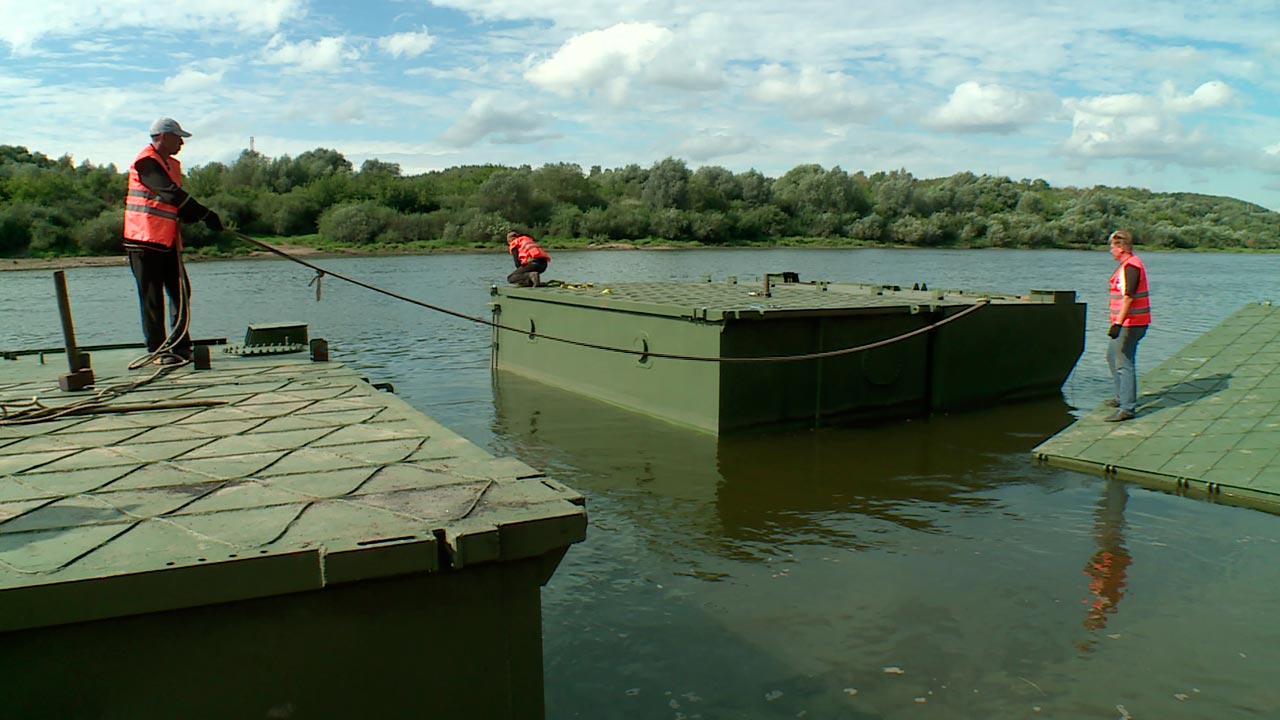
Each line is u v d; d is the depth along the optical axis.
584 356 13.44
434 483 3.86
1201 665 5.12
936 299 13.42
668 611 5.90
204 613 2.88
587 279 39.41
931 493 8.47
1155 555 6.79
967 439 10.70
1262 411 9.39
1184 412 9.80
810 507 8.09
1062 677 5.00
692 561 6.78
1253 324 11.72
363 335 21.53
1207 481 8.29
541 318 14.70
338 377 6.98
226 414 5.52
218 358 8.09
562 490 3.74
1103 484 8.68
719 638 5.51
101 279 40.84
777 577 6.46
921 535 7.31
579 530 3.36
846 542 7.17
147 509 3.48
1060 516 7.74
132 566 2.78
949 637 5.50
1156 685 4.90
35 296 32.22
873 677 5.04
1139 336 9.91
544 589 6.26
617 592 6.22
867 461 9.66
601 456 9.88
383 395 6.20
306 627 3.01
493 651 3.30
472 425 11.45
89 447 4.60
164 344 7.48
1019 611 5.85
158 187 7.37
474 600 3.25
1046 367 13.62
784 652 5.33
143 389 6.45
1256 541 7.03
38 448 4.58
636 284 16.86
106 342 20.17
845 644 5.42
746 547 7.07
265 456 4.39
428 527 3.20
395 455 4.41
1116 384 10.16
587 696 4.84
